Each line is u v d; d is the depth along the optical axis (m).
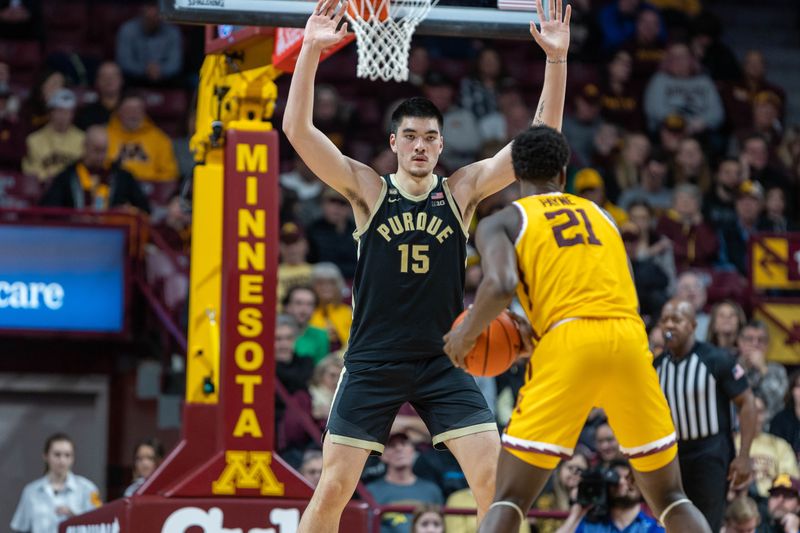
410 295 8.85
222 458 11.53
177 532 11.23
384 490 14.12
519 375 15.73
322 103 21.91
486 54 22.59
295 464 14.69
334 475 8.81
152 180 20.67
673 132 23.05
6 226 17.28
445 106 21.94
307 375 15.43
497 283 7.54
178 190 19.23
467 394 8.90
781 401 16.91
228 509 11.34
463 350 7.76
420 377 8.88
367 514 11.48
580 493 12.59
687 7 27.00
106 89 21.19
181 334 17.00
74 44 24.53
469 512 12.81
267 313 11.82
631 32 25.36
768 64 28.58
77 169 18.27
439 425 8.89
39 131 20.41
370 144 22.61
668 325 12.65
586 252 7.86
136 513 11.16
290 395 15.23
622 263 7.98
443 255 8.90
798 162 23.53
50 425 18.14
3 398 18.08
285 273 17.66
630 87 24.89
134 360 18.23
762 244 19.59
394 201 8.91
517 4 9.91
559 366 7.67
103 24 24.75
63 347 18.08
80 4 24.86
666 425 7.85
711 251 20.41
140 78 22.84
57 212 17.31
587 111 23.28
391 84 23.62
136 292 17.86
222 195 12.59
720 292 19.53
